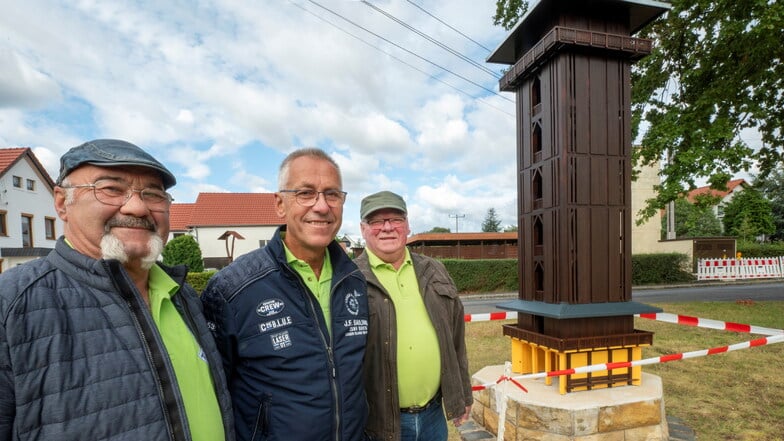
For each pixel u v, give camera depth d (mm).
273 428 1511
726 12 7449
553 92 3334
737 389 4453
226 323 1588
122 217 1265
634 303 3363
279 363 1537
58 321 1094
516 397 3242
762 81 8047
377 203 2393
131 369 1177
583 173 3271
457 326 2604
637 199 23547
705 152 6996
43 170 23188
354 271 1895
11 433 1014
